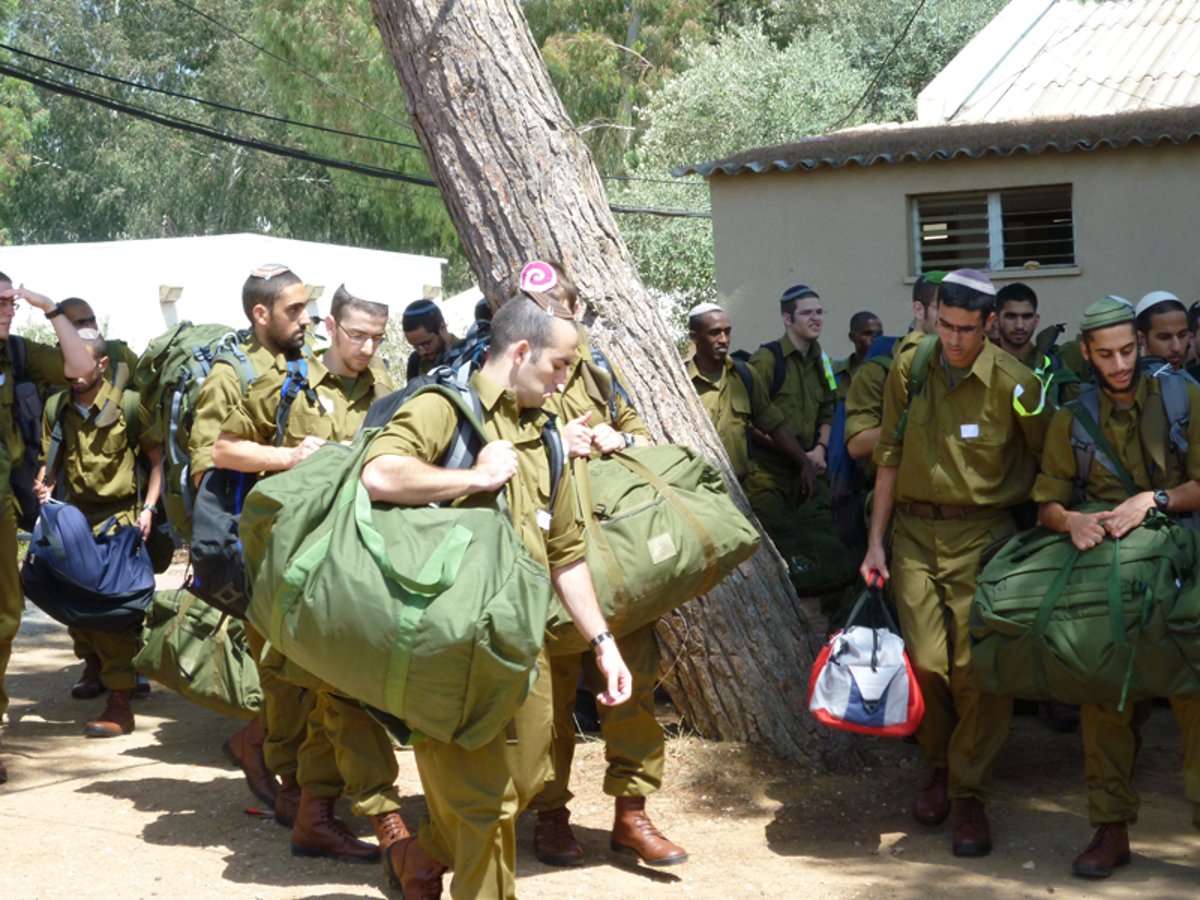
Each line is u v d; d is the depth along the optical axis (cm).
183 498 541
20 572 646
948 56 2820
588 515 448
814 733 590
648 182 2778
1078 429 485
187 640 620
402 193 3762
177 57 4475
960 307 487
